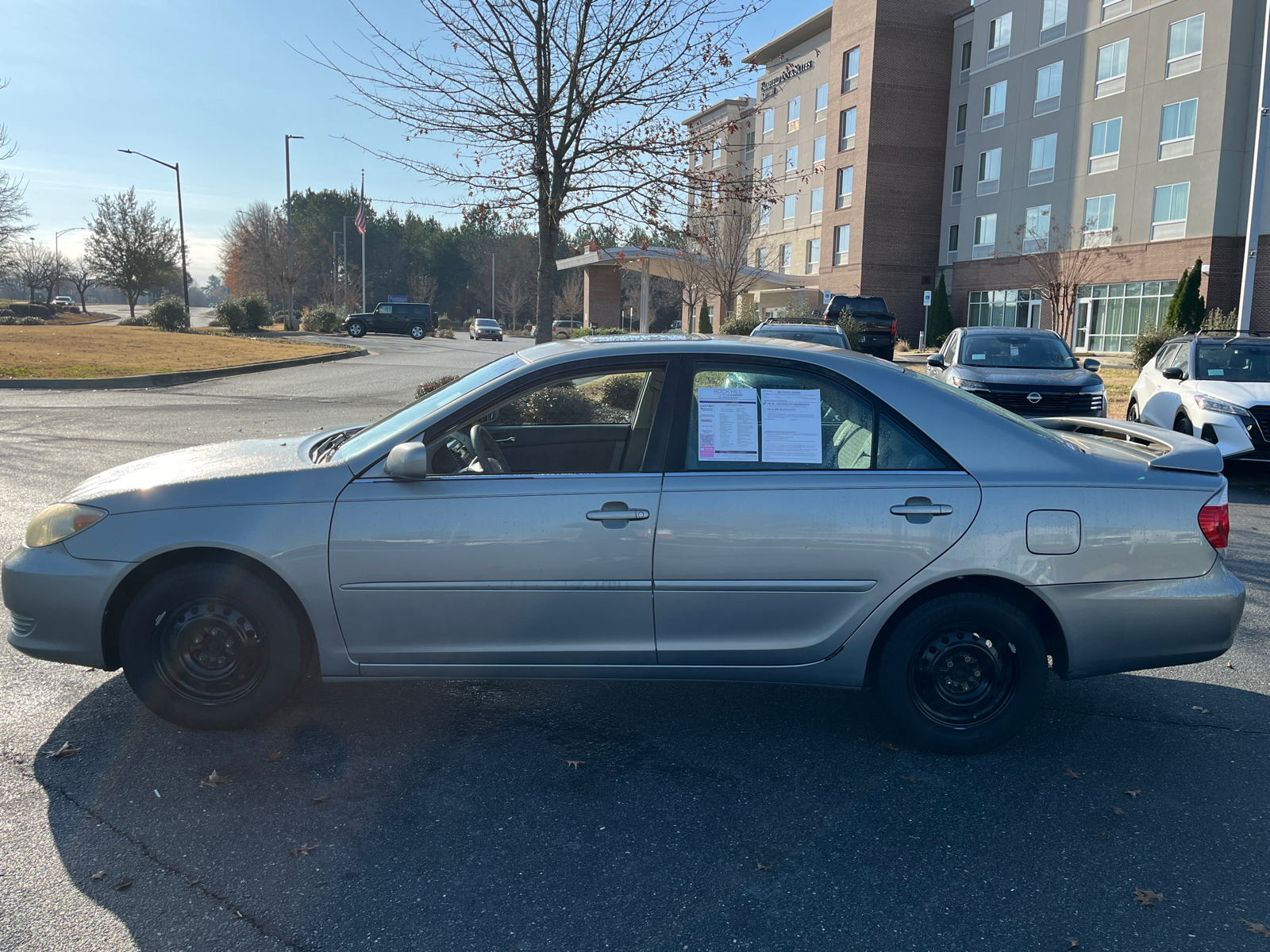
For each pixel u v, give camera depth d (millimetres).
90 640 3521
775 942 2525
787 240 56844
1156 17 33344
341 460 3590
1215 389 10188
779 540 3480
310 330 47781
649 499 3484
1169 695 4426
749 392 3619
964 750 3676
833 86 49375
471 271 103312
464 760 3580
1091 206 36844
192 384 19484
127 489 3562
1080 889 2814
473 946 2484
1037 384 11625
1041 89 39312
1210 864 2965
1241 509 9188
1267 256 31141
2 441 10828
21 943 2436
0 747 3572
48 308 65125
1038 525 3500
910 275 48156
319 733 3787
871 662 3746
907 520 3492
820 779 3492
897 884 2818
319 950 2449
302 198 103688
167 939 2473
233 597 3527
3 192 36906
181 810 3150
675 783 3434
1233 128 31219
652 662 3592
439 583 3482
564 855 2934
